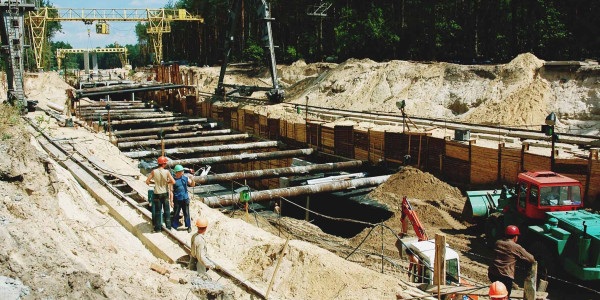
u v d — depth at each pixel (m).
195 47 106.75
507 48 45.50
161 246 12.48
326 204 25.45
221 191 28.44
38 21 76.38
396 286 11.21
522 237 15.24
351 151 31.42
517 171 21.80
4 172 10.51
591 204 19.33
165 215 13.41
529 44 42.41
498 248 11.13
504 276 10.86
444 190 23.12
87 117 45.81
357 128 32.69
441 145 25.64
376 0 58.59
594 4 39.12
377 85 40.75
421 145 26.77
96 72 113.06
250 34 82.94
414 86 38.25
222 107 47.34
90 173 19.20
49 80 61.53
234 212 21.41
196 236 11.04
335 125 32.28
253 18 82.44
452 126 30.95
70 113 45.94
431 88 37.12
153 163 25.62
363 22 53.62
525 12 44.97
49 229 8.83
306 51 70.88
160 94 65.25
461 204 21.55
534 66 32.22
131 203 15.30
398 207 21.97
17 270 6.94
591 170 19.28
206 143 41.22
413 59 51.06
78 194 14.26
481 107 32.69
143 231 13.43
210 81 74.19
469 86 34.78
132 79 92.50
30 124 29.38
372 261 16.38
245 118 43.44
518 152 21.67
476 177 23.77
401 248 13.48
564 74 30.50
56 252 7.96
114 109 55.41
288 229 19.09
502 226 16.58
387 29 52.44
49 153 22.22
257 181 35.12
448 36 48.38
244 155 31.73
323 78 48.19
